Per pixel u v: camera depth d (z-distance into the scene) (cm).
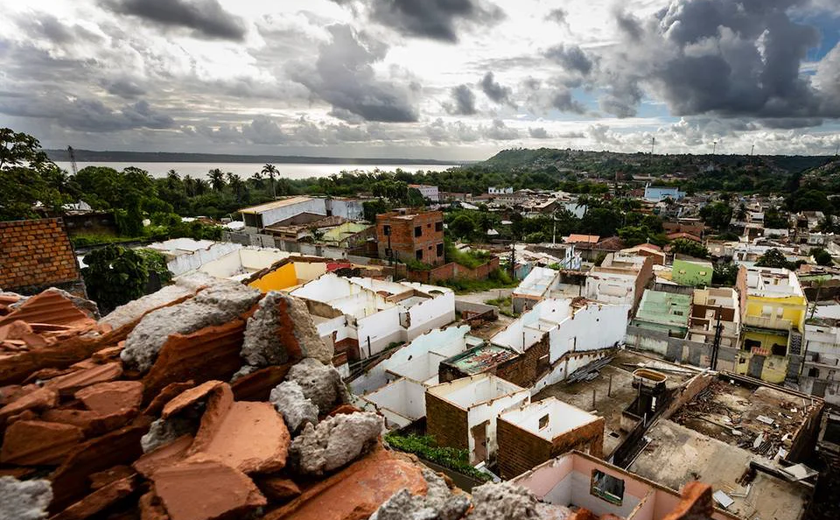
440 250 4859
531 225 8962
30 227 1216
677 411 2025
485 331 2978
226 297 554
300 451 450
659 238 8050
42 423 405
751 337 3334
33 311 563
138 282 2448
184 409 447
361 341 2464
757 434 1856
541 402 1561
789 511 1362
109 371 476
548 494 1159
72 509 371
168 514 354
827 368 3070
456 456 1387
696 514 344
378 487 458
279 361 548
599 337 2870
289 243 4956
